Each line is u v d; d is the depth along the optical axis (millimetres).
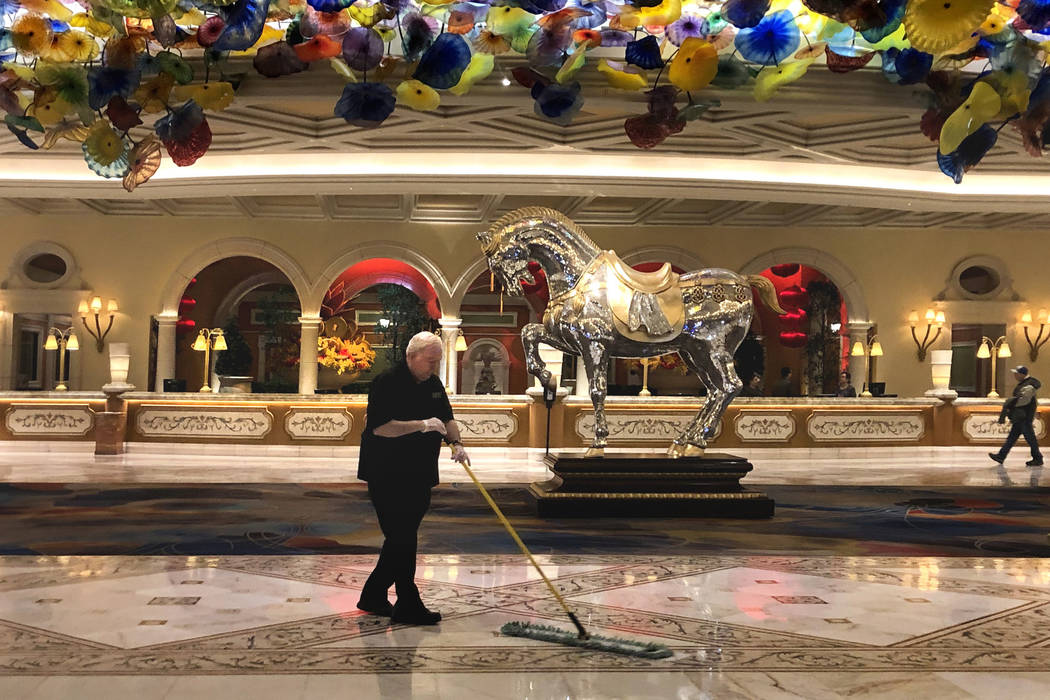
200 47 5973
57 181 13961
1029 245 19562
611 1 5527
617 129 11430
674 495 8820
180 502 9352
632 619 4812
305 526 7863
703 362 9281
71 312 18656
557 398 14820
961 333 21469
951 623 4812
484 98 9117
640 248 19266
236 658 4023
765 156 12391
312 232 18984
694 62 5926
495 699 3545
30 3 5410
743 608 5098
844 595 5461
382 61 6129
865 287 19484
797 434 15578
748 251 19422
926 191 14125
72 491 10117
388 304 22219
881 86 9047
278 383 19750
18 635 4363
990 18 5258
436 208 18312
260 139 12234
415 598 4660
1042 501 10344
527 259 9023
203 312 24297
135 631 4449
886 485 12016
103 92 5871
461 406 14812
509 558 6504
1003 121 5742
